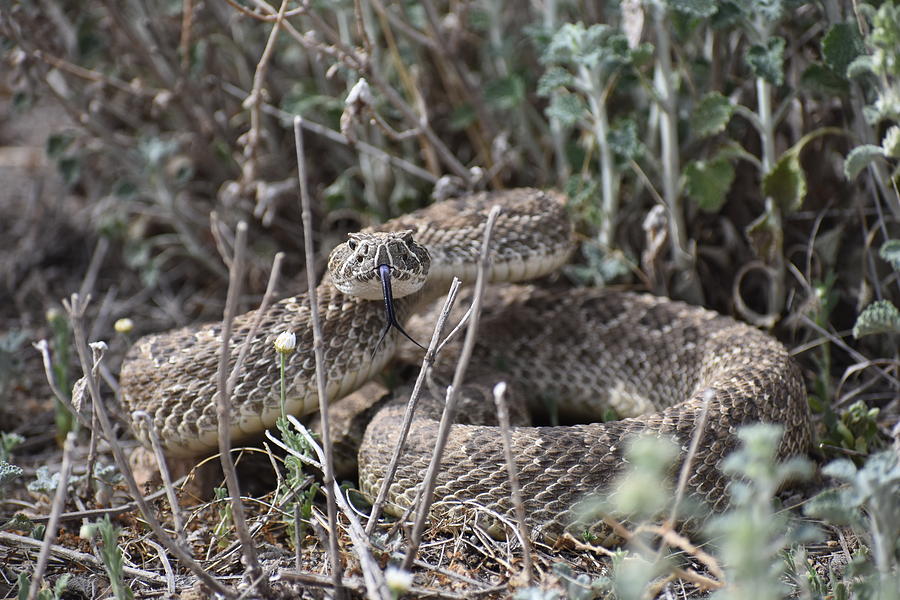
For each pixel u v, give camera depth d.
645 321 10.59
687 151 11.23
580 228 11.80
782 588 6.57
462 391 9.67
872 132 9.68
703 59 11.00
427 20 11.90
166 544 6.39
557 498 7.71
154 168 12.31
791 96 10.14
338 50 10.68
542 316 10.97
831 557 7.50
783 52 10.58
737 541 4.81
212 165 13.30
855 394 10.21
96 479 8.38
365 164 12.53
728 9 9.69
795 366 9.24
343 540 7.52
